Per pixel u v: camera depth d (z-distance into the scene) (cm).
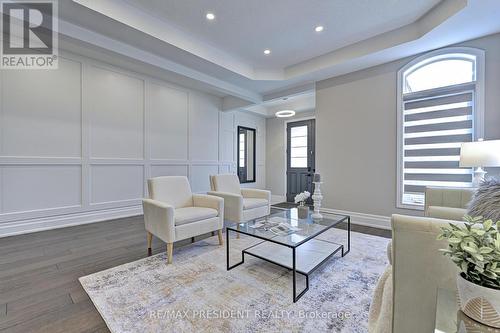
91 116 375
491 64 279
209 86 455
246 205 318
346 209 398
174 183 289
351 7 264
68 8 240
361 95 382
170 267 217
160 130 465
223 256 244
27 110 319
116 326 138
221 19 289
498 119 275
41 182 330
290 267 191
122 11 262
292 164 649
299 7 264
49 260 232
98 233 320
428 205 249
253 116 673
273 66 424
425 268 88
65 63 349
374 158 369
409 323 91
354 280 193
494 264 66
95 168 381
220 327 138
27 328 137
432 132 324
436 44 301
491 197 126
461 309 74
